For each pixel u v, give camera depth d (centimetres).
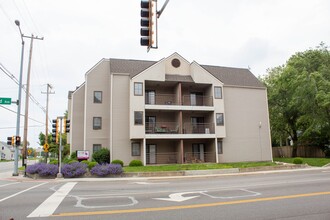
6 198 1002
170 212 723
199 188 1201
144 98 2698
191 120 3078
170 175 2078
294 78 3291
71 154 2784
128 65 2983
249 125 3139
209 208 764
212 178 1819
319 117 3053
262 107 3238
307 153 3812
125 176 2023
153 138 2655
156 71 2772
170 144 2919
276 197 915
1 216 705
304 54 3581
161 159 2855
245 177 1786
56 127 1977
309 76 3081
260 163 2678
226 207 773
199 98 3127
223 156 2972
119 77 2792
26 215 711
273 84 3844
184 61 2977
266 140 3173
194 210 742
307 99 3053
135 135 2605
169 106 2767
